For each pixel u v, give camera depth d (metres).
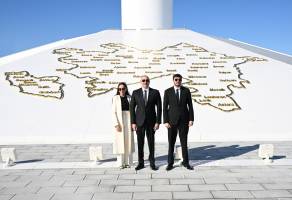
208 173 7.19
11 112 13.25
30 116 12.98
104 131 11.88
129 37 24.67
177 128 7.64
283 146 9.90
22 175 7.24
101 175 7.16
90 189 6.28
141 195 5.91
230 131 11.87
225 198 5.70
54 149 9.87
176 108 7.49
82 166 7.90
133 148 7.84
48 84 15.54
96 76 16.45
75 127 12.20
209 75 16.56
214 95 14.47
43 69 17.36
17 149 9.95
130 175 7.14
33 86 15.35
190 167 7.48
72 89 15.11
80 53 20.02
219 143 10.48
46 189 6.31
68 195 5.97
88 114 13.09
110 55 19.61
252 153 9.04
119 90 7.76
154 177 6.97
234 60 18.89
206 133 11.69
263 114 13.10
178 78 7.48
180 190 6.14
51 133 11.79
